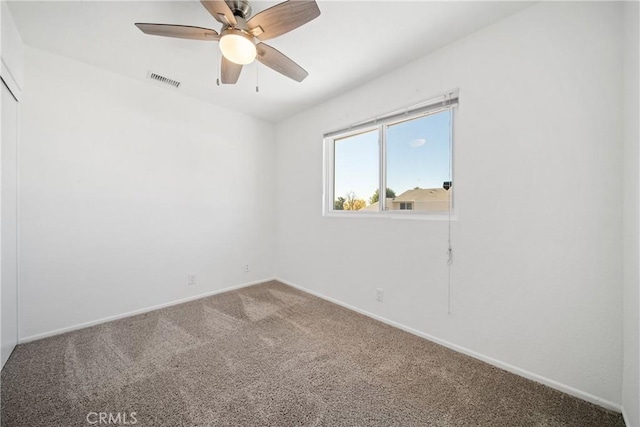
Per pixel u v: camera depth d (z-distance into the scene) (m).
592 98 1.33
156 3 1.51
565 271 1.41
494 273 1.66
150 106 2.49
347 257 2.63
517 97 1.56
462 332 1.82
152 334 2.04
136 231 2.42
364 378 1.54
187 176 2.76
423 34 1.76
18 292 1.85
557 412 1.29
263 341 1.95
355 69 2.21
